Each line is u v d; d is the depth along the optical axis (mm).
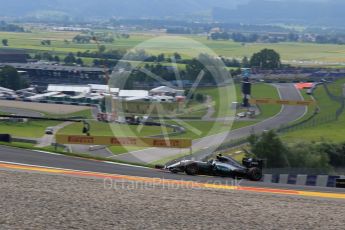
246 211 33438
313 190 44656
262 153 99875
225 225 30453
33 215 30344
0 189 35969
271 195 39719
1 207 31547
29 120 159875
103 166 53000
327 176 67562
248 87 197625
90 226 29016
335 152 118188
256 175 50000
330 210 35062
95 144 86312
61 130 131750
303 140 129500
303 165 103938
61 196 34875
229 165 50094
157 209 32844
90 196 35375
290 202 37031
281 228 30547
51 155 59281
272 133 101312
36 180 40000
